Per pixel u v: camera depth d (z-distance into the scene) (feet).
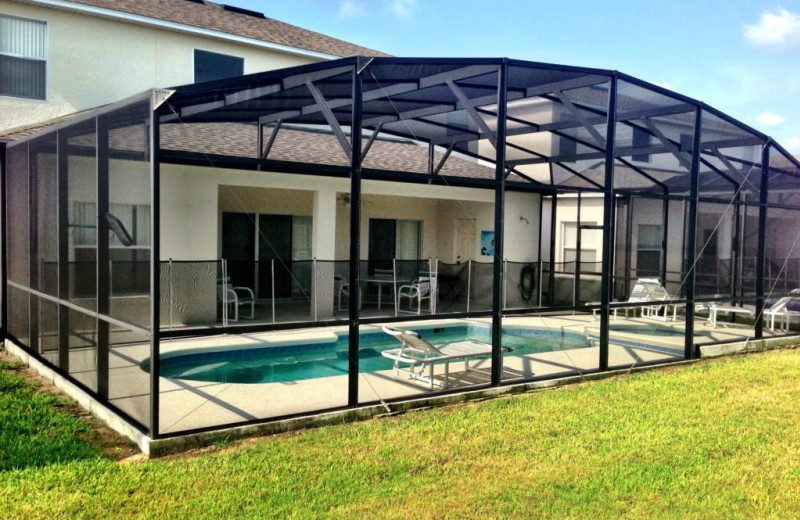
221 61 47.93
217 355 32.60
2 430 18.33
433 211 61.52
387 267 58.23
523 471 16.56
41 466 15.80
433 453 17.56
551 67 26.12
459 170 52.42
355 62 21.40
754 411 22.67
